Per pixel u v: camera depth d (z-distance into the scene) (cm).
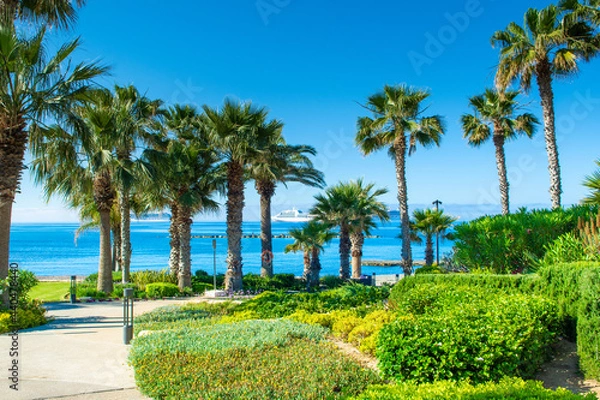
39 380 638
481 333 521
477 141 2455
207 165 2248
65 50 1202
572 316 655
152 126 2059
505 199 2212
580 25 1600
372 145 2295
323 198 2592
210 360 624
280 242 10312
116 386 608
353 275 2995
